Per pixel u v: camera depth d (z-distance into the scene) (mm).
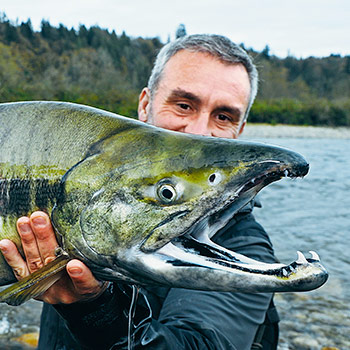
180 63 2723
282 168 1688
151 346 1759
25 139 1912
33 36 72375
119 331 1787
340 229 9625
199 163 1747
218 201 1729
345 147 28672
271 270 1618
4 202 1895
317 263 1613
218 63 2691
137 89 50750
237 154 1737
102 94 40094
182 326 2000
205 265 1687
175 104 2709
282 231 9320
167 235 1731
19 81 40844
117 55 72000
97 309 1776
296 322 5418
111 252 1754
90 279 1742
